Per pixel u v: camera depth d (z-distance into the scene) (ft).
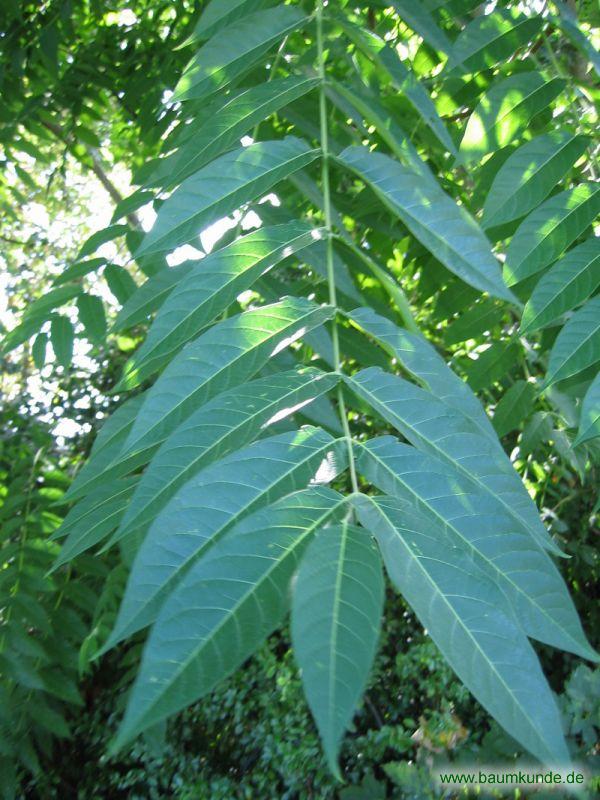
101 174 6.70
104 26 4.47
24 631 3.55
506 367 2.69
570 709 4.11
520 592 0.91
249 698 5.53
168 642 0.74
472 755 4.43
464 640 0.79
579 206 1.70
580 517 5.63
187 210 1.32
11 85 4.26
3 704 3.90
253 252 1.30
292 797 5.42
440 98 2.49
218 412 1.06
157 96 4.09
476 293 2.68
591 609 5.98
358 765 5.26
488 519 0.96
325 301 2.11
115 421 1.40
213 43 1.66
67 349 2.32
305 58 1.98
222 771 5.46
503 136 1.97
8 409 7.07
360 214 2.38
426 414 1.11
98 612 3.25
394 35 3.43
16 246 9.60
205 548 0.89
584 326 1.50
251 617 0.77
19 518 3.71
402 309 1.47
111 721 5.07
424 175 1.60
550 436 2.92
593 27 3.28
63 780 5.36
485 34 2.04
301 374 1.13
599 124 2.24
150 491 1.00
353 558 0.81
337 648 0.71
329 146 2.01
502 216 1.76
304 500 0.90
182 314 1.22
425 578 0.85
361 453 1.02
